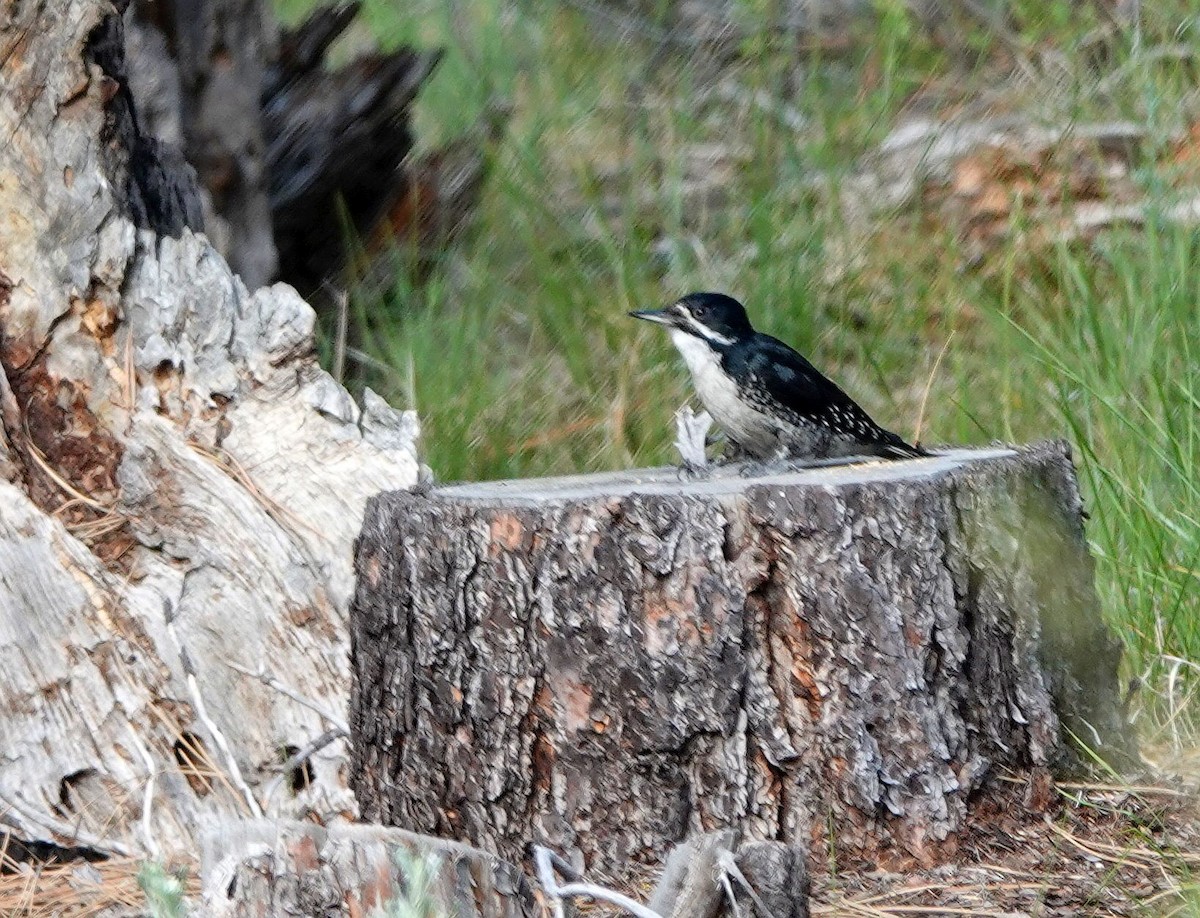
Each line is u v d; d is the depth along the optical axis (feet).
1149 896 24.00
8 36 30.19
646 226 53.01
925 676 24.98
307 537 29.91
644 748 24.84
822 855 24.98
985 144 55.26
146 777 27.91
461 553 25.26
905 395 46.21
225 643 29.17
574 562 24.81
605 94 60.08
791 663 24.89
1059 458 27.89
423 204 52.29
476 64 60.75
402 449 30.78
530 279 51.49
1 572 28.25
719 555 24.62
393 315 50.44
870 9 63.98
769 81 58.95
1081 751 27.14
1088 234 50.55
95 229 30.42
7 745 27.81
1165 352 41.29
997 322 45.14
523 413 45.68
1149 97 51.37
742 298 49.14
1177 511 34.96
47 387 30.25
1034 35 59.98
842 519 24.70
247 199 45.27
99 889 25.63
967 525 25.63
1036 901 23.89
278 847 18.63
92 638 28.40
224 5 43.93
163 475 29.96
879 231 51.29
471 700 25.40
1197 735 30.91
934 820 25.03
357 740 27.02
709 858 20.02
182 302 30.76
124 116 31.63
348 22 48.88
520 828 25.31
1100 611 28.19
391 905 18.29
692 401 44.65
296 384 30.86
